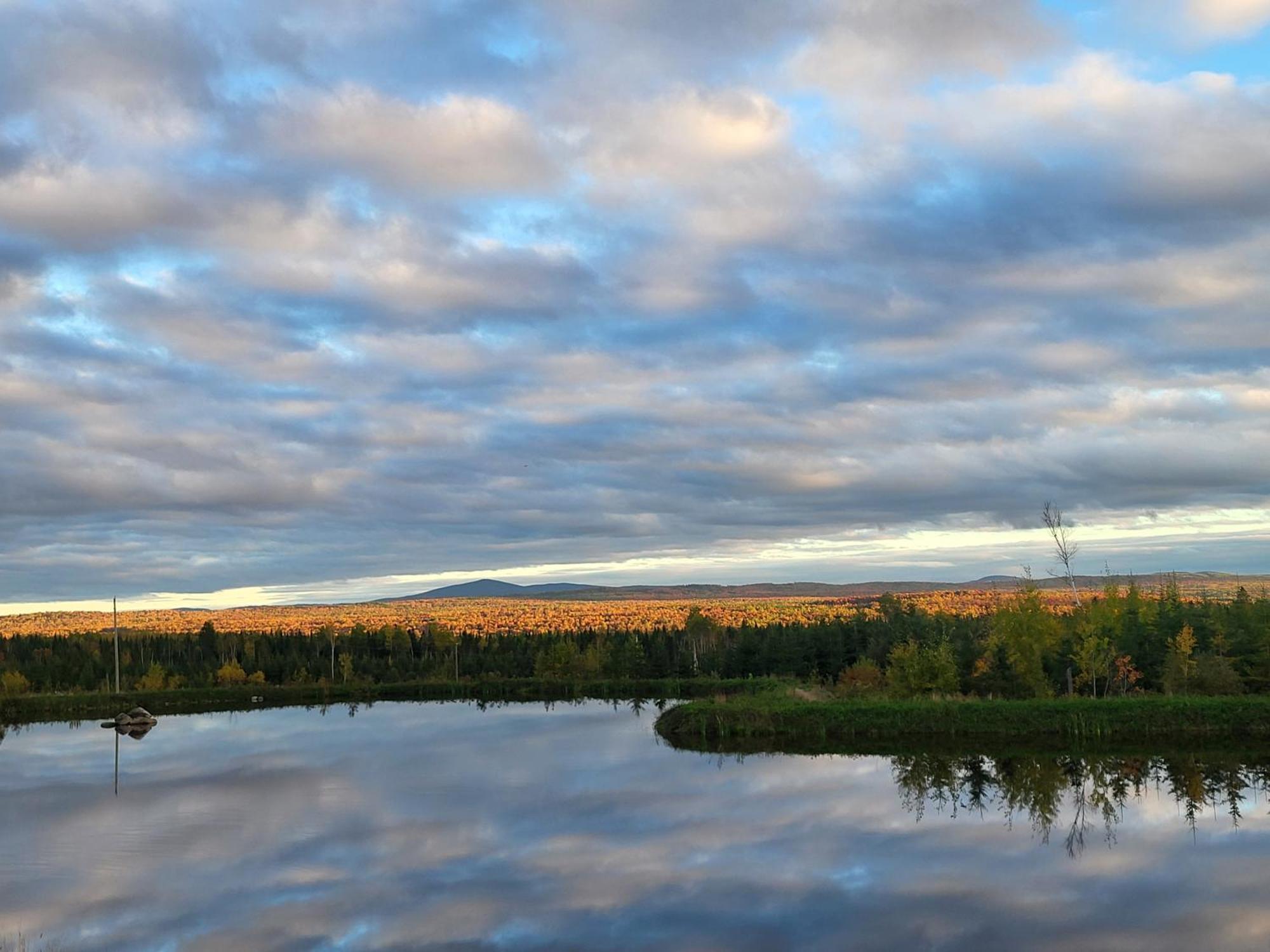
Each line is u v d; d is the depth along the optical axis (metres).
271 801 48.56
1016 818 40.75
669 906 29.30
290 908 29.73
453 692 141.88
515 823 41.31
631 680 143.62
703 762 58.81
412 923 28.09
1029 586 77.44
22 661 168.00
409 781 53.97
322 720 100.06
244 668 161.00
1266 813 41.50
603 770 56.25
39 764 68.19
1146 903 29.09
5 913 29.70
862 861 34.19
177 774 60.12
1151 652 79.81
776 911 28.77
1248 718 62.19
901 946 25.83
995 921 27.62
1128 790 47.00
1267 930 26.69
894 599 136.62
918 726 65.56
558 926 27.69
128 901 30.78
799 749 62.88
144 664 157.62
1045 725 63.22
